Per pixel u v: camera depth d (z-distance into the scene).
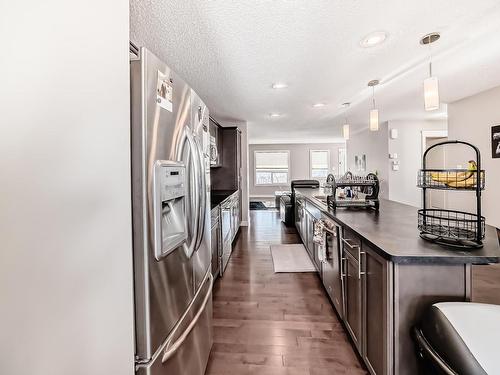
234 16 1.68
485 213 3.50
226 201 3.59
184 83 1.34
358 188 3.38
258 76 2.78
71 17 0.64
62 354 0.60
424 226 1.49
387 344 1.26
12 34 0.49
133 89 0.96
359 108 4.34
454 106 3.97
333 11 1.65
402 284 1.24
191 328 1.33
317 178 10.77
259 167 10.88
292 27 1.82
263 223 6.38
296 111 4.50
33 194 0.54
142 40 1.97
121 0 0.87
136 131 0.96
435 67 2.62
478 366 0.93
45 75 0.56
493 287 2.08
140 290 0.97
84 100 0.68
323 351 1.82
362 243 1.59
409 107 4.30
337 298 2.18
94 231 0.72
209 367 1.69
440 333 1.04
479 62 2.51
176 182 1.20
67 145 0.62
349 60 2.41
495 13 1.70
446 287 1.23
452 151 4.05
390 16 1.72
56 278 0.59
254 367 1.68
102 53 0.76
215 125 4.72
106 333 0.76
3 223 0.48
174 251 1.19
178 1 1.50
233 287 2.87
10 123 0.49
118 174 0.84
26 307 0.52
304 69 2.60
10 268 0.49
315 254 3.23
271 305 2.47
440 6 1.62
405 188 5.59
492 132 3.37
